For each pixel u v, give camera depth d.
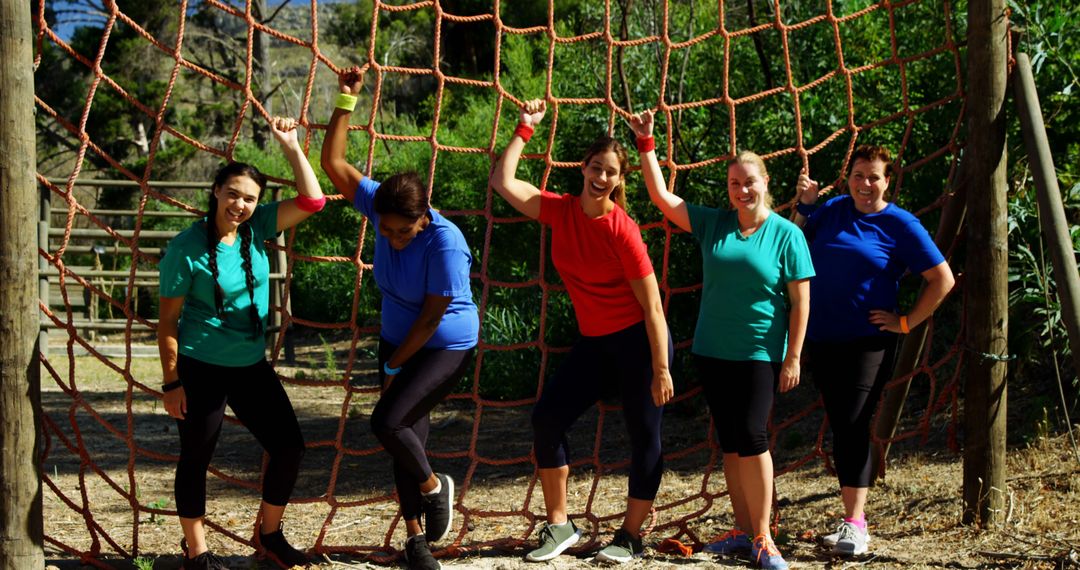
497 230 11.80
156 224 20.70
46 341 13.46
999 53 4.77
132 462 4.61
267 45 25.92
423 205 3.90
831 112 8.09
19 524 3.99
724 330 4.24
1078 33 6.05
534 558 4.47
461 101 21.81
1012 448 5.84
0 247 3.94
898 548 4.62
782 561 4.29
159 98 26.95
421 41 26.52
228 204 3.95
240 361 4.11
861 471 4.48
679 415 8.76
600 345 4.33
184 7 4.41
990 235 4.78
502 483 6.72
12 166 3.94
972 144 4.82
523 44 15.46
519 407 9.73
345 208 16.64
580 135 10.74
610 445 7.82
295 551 4.47
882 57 8.00
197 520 4.17
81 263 20.31
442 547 4.90
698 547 4.72
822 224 4.54
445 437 8.52
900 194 7.56
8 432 3.96
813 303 4.47
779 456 6.84
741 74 9.38
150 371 12.39
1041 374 6.77
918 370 5.21
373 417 4.08
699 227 4.36
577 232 4.20
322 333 16.91
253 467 7.43
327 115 29.22
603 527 5.36
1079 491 5.02
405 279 4.06
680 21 10.12
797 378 4.16
